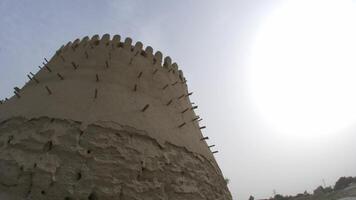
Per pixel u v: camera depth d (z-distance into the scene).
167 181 10.34
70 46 15.35
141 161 10.13
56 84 12.59
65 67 13.72
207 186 11.75
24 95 12.93
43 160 9.44
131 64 13.94
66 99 11.47
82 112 10.84
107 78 12.66
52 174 9.09
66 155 9.54
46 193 8.79
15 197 8.88
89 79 12.55
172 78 15.53
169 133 11.95
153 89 13.52
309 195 76.25
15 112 11.77
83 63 13.59
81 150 9.66
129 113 11.42
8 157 9.89
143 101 12.42
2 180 9.37
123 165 9.71
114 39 15.04
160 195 9.86
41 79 13.64
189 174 11.27
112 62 13.57
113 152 9.88
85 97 11.53
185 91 16.20
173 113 13.36
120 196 9.08
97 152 9.72
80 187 8.91
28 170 9.28
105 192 8.95
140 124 11.23
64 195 8.76
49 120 10.62
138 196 9.38
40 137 10.12
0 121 11.89
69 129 10.23
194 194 10.84
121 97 11.94
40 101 11.75
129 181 9.48
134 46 15.19
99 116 10.76
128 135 10.61
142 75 13.74
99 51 14.17
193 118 14.80
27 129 10.62
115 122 10.75
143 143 10.70
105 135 10.23
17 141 10.28
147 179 9.91
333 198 60.84
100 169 9.37
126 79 13.02
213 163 13.40
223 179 13.61
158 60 15.45
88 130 10.24
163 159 10.79
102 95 11.70
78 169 9.27
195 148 12.61
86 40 15.22
